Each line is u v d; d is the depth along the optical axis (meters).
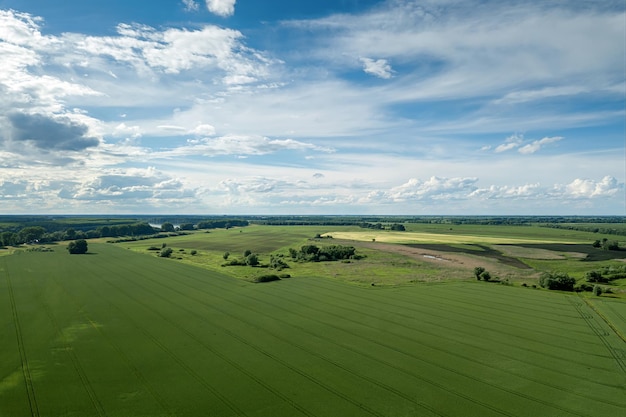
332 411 33.03
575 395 36.19
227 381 38.47
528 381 39.06
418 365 42.88
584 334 53.16
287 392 36.34
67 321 57.59
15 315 60.50
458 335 52.72
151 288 81.44
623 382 38.88
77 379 38.50
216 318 60.09
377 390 36.94
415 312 64.06
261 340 50.47
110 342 49.09
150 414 32.16
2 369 40.81
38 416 31.70
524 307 67.19
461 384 38.31
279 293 77.88
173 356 44.72
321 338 51.41
